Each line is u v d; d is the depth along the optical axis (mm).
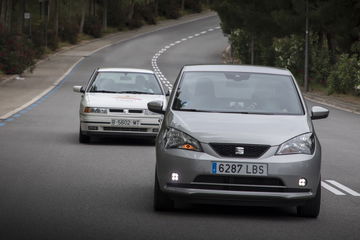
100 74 45375
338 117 67562
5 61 115812
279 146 22109
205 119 23188
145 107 41625
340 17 104125
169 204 22750
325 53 114562
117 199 24922
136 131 41625
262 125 22891
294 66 120062
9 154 36344
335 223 21922
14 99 75938
